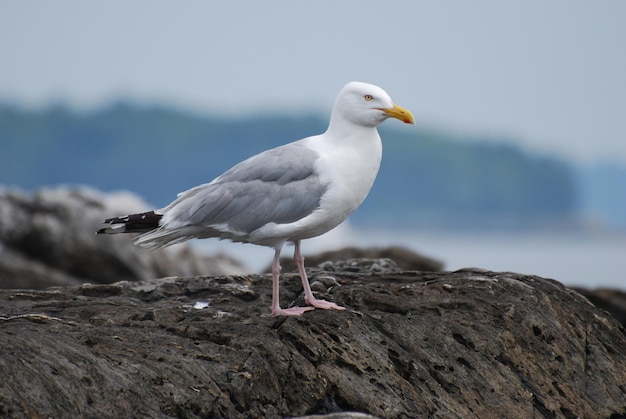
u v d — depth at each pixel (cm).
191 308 1342
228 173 1388
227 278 1478
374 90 1376
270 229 1336
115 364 1104
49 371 1052
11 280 2584
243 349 1183
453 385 1259
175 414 1084
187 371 1123
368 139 1391
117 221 1381
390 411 1193
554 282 1468
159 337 1180
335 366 1214
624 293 2250
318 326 1252
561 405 1297
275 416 1149
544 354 1342
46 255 2714
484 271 1496
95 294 1427
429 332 1301
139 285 1442
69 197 2792
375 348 1251
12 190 2795
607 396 1334
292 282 1478
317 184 1349
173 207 1371
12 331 1109
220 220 1347
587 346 1385
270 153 1388
